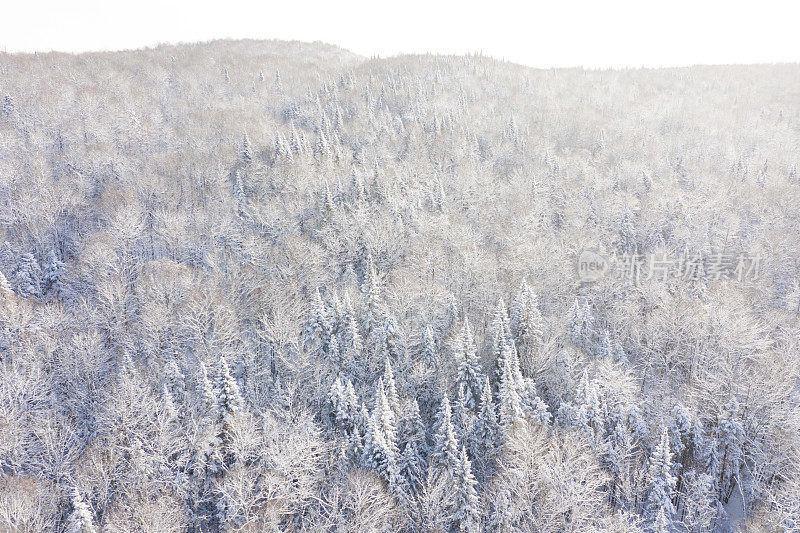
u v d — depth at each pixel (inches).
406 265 2918.3
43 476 1579.7
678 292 2711.6
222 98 6471.5
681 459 1838.1
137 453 1518.2
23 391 1728.6
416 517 1558.8
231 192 3595.0
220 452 1652.3
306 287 2645.2
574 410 1814.7
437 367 2201.0
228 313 2229.3
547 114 6692.9
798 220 3654.0
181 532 1445.6
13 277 2522.1
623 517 1446.9
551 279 2736.2
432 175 4256.9
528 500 1477.6
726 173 4813.0
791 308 2696.9
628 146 5423.2
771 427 1811.0
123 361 1927.9
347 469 1656.0
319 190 3607.3
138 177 3292.3
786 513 1449.3
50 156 3474.4
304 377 2073.1
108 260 2464.3
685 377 2289.6
